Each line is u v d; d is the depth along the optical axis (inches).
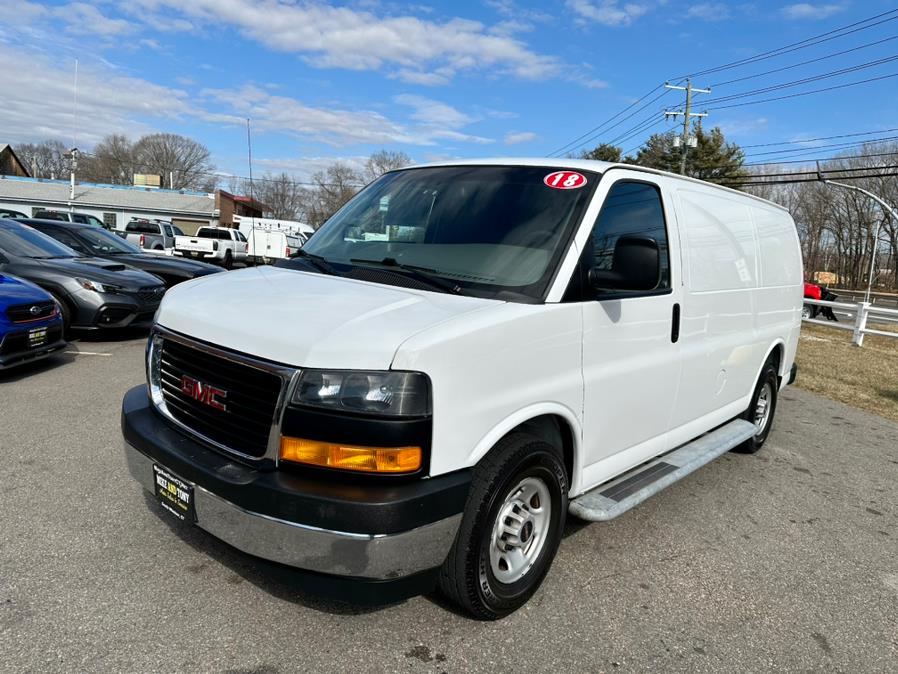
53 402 221.9
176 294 123.6
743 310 186.1
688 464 155.0
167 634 101.4
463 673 97.8
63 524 134.0
